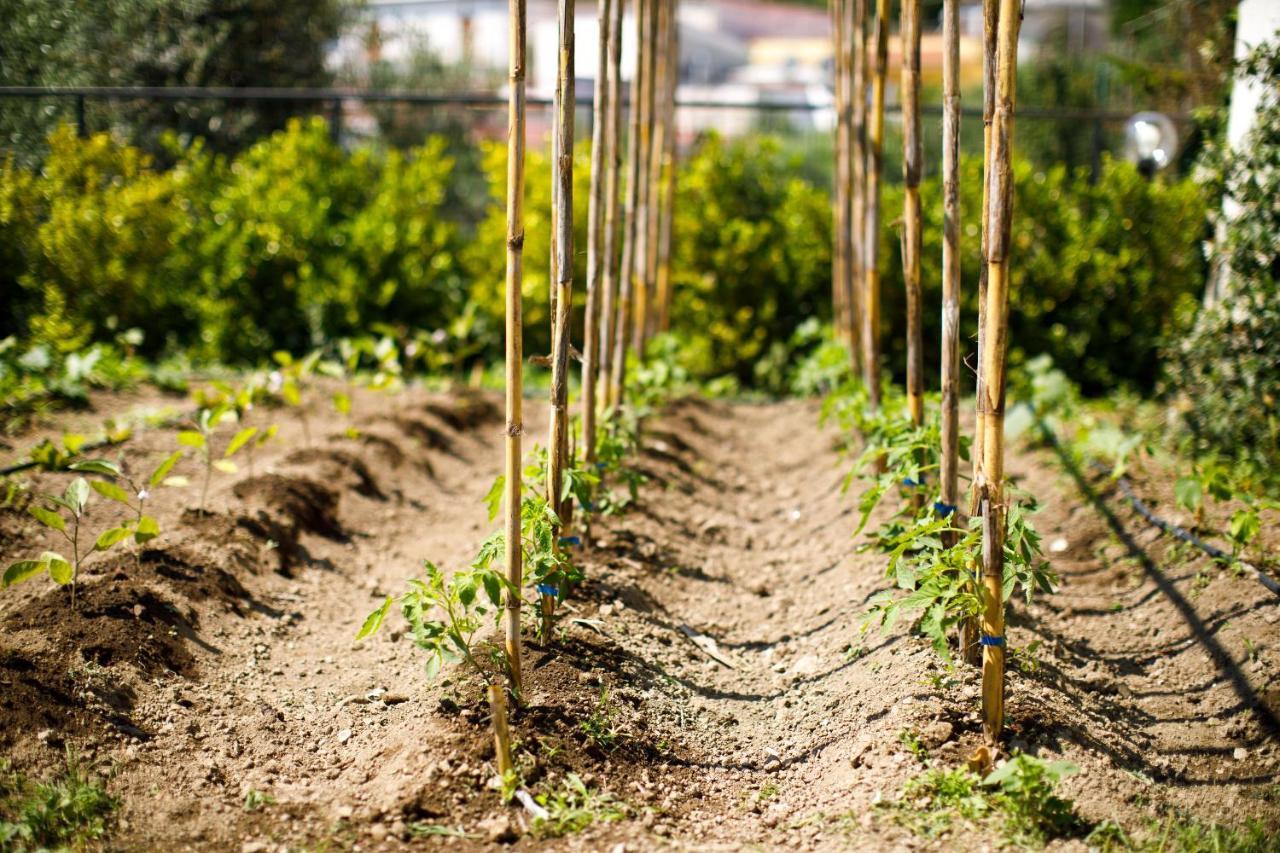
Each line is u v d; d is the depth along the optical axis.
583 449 4.75
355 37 13.19
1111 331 9.28
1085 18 17.91
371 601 4.93
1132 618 4.65
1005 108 3.13
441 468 6.86
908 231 4.64
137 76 10.64
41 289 8.07
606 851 3.04
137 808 3.19
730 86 26.52
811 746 3.73
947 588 3.49
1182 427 6.41
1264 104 5.75
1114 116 9.60
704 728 3.87
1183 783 3.52
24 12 9.61
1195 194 8.48
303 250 9.20
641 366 7.24
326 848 3.05
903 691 3.72
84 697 3.50
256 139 11.30
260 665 4.13
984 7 3.27
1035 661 3.96
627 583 4.71
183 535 4.80
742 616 4.94
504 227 9.60
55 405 6.73
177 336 9.20
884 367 9.41
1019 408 6.94
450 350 9.42
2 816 3.03
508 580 3.42
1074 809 3.18
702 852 3.07
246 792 3.34
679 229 9.54
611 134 5.37
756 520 6.35
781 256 9.63
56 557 3.73
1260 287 5.74
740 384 9.89
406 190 9.63
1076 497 5.94
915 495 4.57
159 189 8.59
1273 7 6.32
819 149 14.77
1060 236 9.30
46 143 9.11
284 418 7.19
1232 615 4.30
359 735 3.69
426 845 3.08
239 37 11.26
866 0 6.28
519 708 3.51
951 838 3.03
